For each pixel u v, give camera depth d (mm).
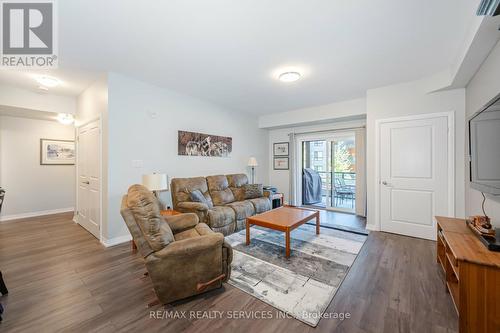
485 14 1487
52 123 4965
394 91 3416
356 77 3152
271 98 4230
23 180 4594
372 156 3627
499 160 1653
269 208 4363
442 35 2111
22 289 1955
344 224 4016
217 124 4641
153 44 2277
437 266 2367
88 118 3523
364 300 1797
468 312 1365
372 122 3609
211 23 1936
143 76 3139
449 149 3016
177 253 1698
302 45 2305
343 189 5203
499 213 1992
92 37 2141
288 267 2354
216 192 4090
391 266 2371
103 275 2205
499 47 1894
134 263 2471
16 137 4512
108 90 2936
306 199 5898
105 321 1569
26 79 3150
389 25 1963
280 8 1744
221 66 2807
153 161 3477
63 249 2863
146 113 3377
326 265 2398
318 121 4945
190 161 4059
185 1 1661
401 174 3385
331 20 1896
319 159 5750
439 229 2338
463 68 2391
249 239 3109
